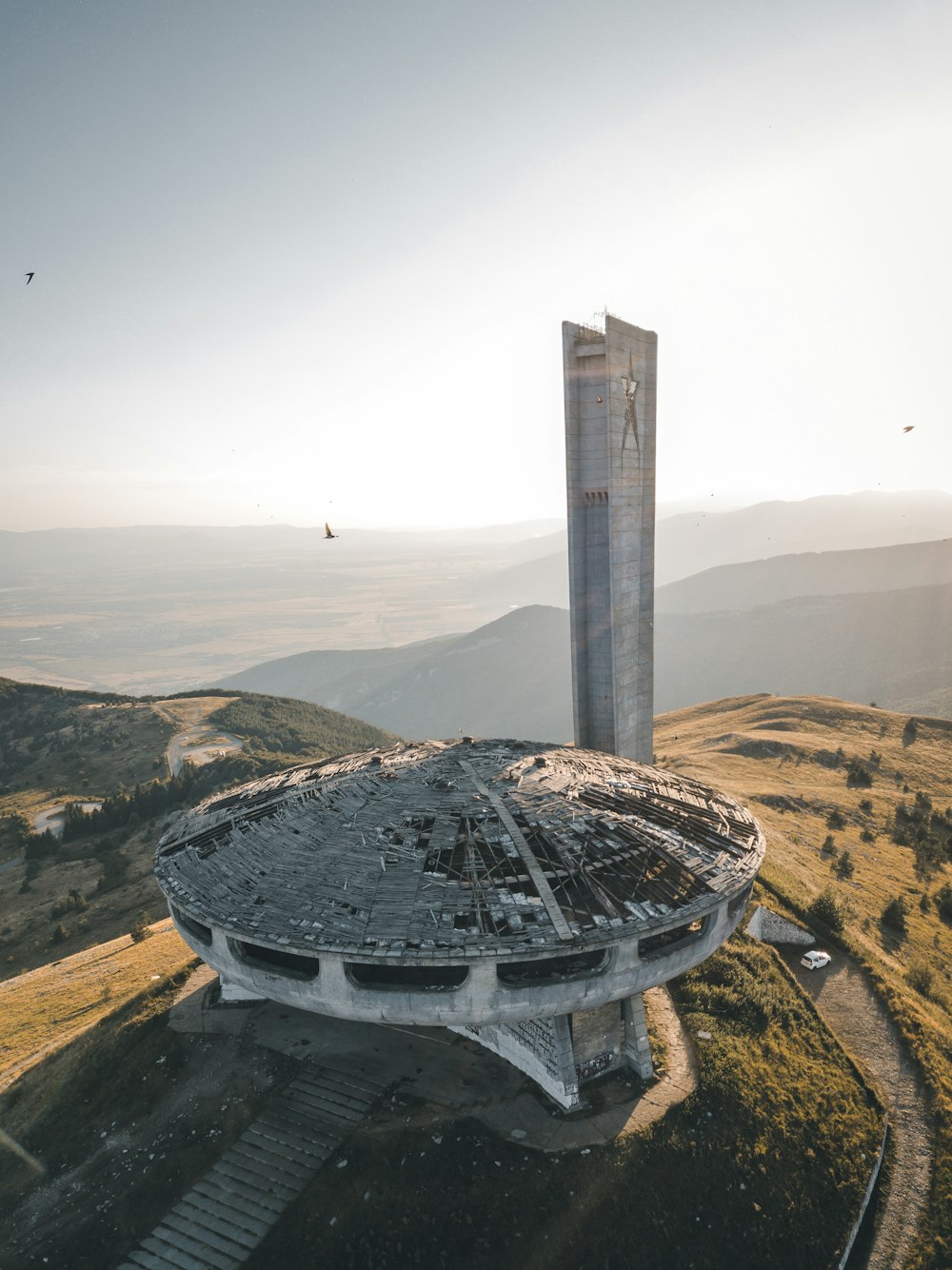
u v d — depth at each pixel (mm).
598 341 68750
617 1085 38312
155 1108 39906
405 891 35125
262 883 37875
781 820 87500
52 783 176625
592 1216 31844
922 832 85750
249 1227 32625
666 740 146250
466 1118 36375
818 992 49062
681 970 37188
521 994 32844
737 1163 34406
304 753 190125
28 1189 36750
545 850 38031
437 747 52438
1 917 111125
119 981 61969
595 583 72625
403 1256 30781
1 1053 53312
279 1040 43500
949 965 58750
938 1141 37438
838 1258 31969
